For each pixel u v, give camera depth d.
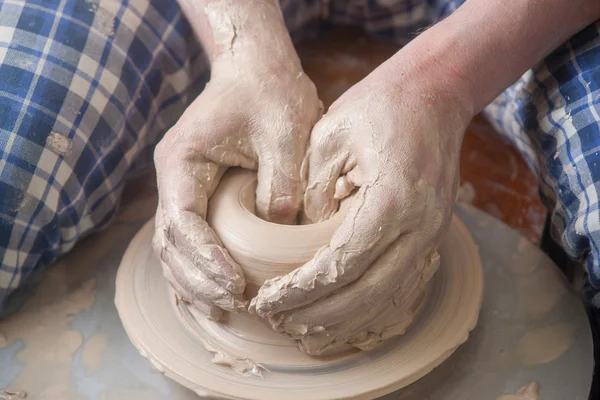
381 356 0.98
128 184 1.42
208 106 1.04
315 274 0.87
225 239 0.95
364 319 0.92
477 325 1.13
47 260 1.21
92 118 1.20
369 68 1.78
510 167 1.63
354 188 0.99
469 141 1.69
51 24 1.19
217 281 0.92
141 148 1.37
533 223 1.52
